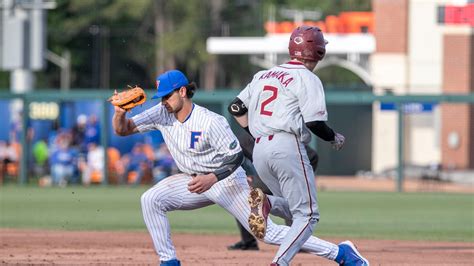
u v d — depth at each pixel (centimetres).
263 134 2408
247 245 3641
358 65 10962
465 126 10738
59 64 17275
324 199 7256
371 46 10506
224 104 8281
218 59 19025
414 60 10800
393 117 10731
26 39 8631
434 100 7975
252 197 2408
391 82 10788
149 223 2497
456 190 8900
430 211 6084
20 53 8588
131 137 9506
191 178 2509
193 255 3422
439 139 10819
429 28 10775
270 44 10831
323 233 4506
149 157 8681
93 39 18575
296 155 2378
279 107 2383
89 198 7025
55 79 19075
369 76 10888
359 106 10856
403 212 6003
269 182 2469
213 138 2423
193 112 2444
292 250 2402
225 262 3167
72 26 18000
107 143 8488
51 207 6216
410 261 3244
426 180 9306
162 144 9325
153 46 18925
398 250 3662
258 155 2416
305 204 2408
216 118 2433
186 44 18112
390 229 4788
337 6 17462
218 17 18512
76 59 18638
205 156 2459
